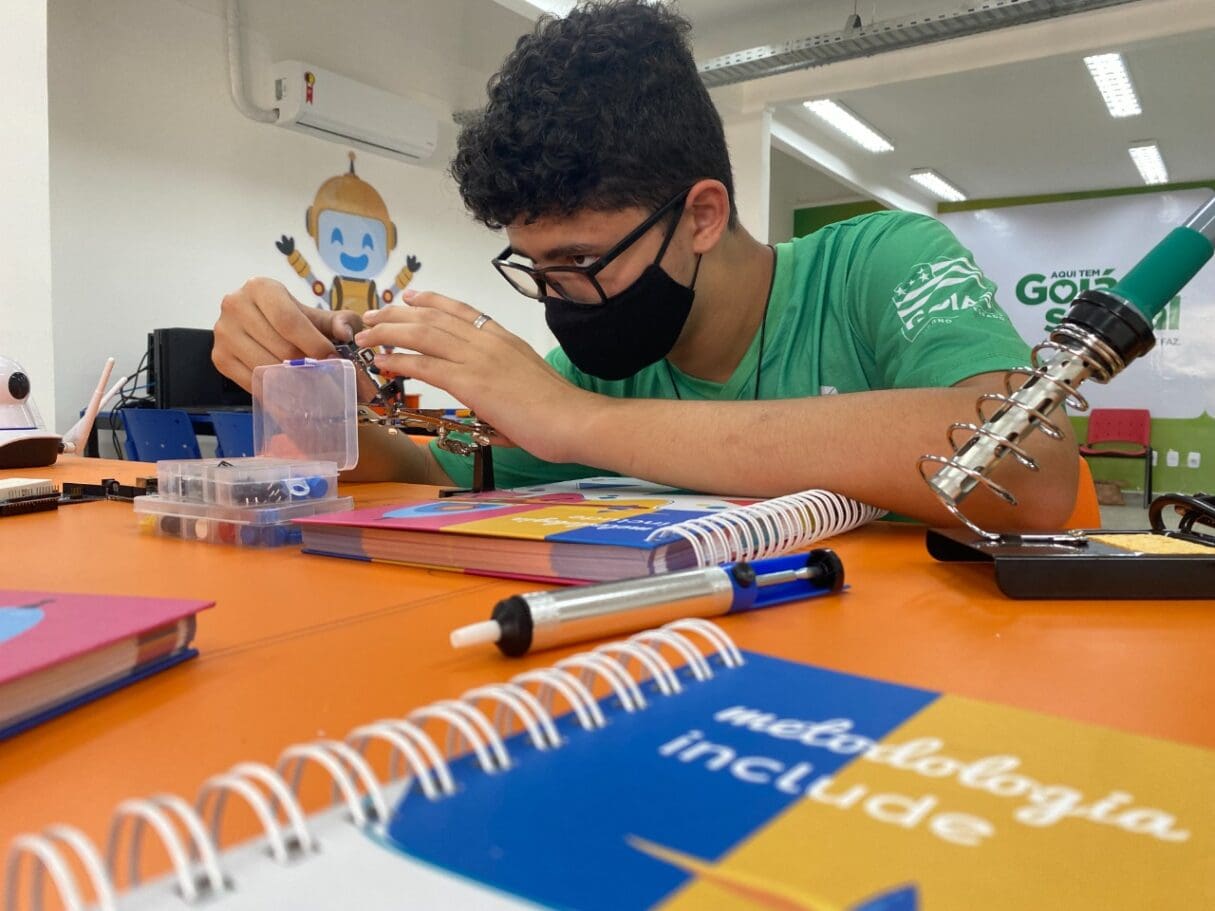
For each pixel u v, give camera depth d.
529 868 0.16
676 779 0.21
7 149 2.01
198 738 0.28
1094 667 0.34
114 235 3.23
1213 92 4.93
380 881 0.16
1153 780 0.22
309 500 0.68
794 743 0.24
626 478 1.04
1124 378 7.28
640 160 0.81
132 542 0.66
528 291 0.99
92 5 3.12
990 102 5.10
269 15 3.75
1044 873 0.17
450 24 4.46
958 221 7.82
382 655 0.36
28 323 2.05
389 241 4.38
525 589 0.49
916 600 0.46
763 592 0.44
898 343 0.89
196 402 2.96
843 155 6.05
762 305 1.10
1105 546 0.50
